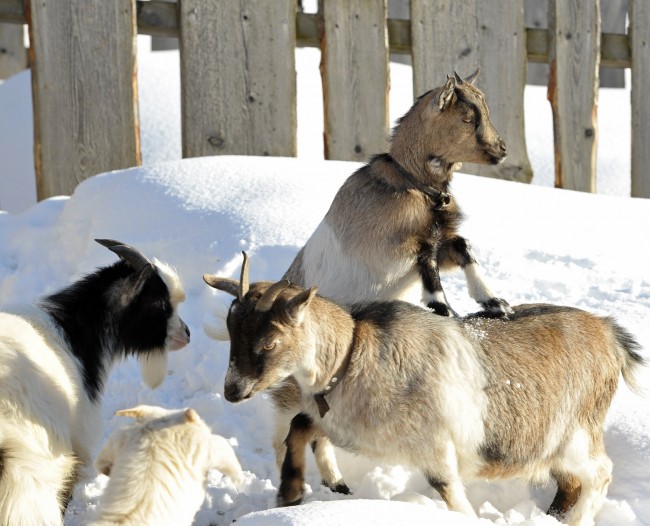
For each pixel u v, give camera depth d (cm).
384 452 475
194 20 904
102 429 532
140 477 402
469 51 952
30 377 464
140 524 395
